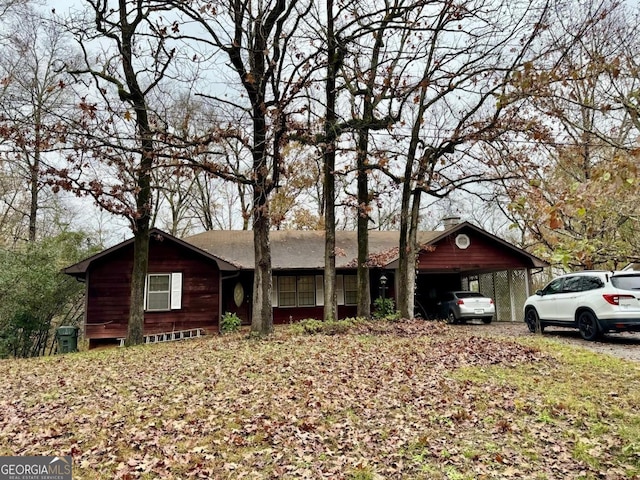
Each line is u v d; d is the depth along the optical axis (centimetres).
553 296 1284
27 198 2342
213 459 466
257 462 458
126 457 477
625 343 1108
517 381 721
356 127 1341
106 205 1173
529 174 1149
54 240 1903
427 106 1391
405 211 1492
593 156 996
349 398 640
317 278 2061
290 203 2011
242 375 779
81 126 1095
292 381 727
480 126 1259
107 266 1675
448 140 1331
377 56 1439
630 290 1075
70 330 1558
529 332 1421
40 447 509
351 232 2416
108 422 578
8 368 993
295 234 2284
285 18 1173
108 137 1111
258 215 1242
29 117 1147
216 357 956
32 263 1716
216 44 1159
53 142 1085
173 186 2725
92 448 502
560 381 720
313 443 499
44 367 980
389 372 783
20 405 675
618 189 295
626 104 396
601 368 796
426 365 837
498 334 1369
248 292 2003
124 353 1120
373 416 574
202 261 1772
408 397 644
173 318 1706
